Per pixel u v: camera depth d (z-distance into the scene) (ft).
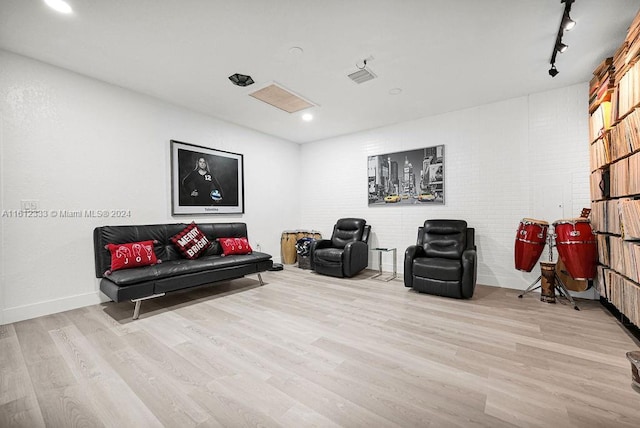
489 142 12.38
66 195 9.27
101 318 8.45
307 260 15.89
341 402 4.70
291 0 6.33
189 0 6.31
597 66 9.18
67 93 9.33
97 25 7.13
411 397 4.80
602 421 4.20
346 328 7.69
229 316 8.60
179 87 10.71
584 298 10.26
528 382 5.19
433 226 12.51
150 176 11.45
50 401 4.75
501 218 12.11
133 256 9.31
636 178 6.44
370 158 16.01
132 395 4.90
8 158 8.21
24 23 7.01
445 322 8.07
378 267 15.67
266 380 5.32
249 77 9.96
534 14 6.77
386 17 6.90
